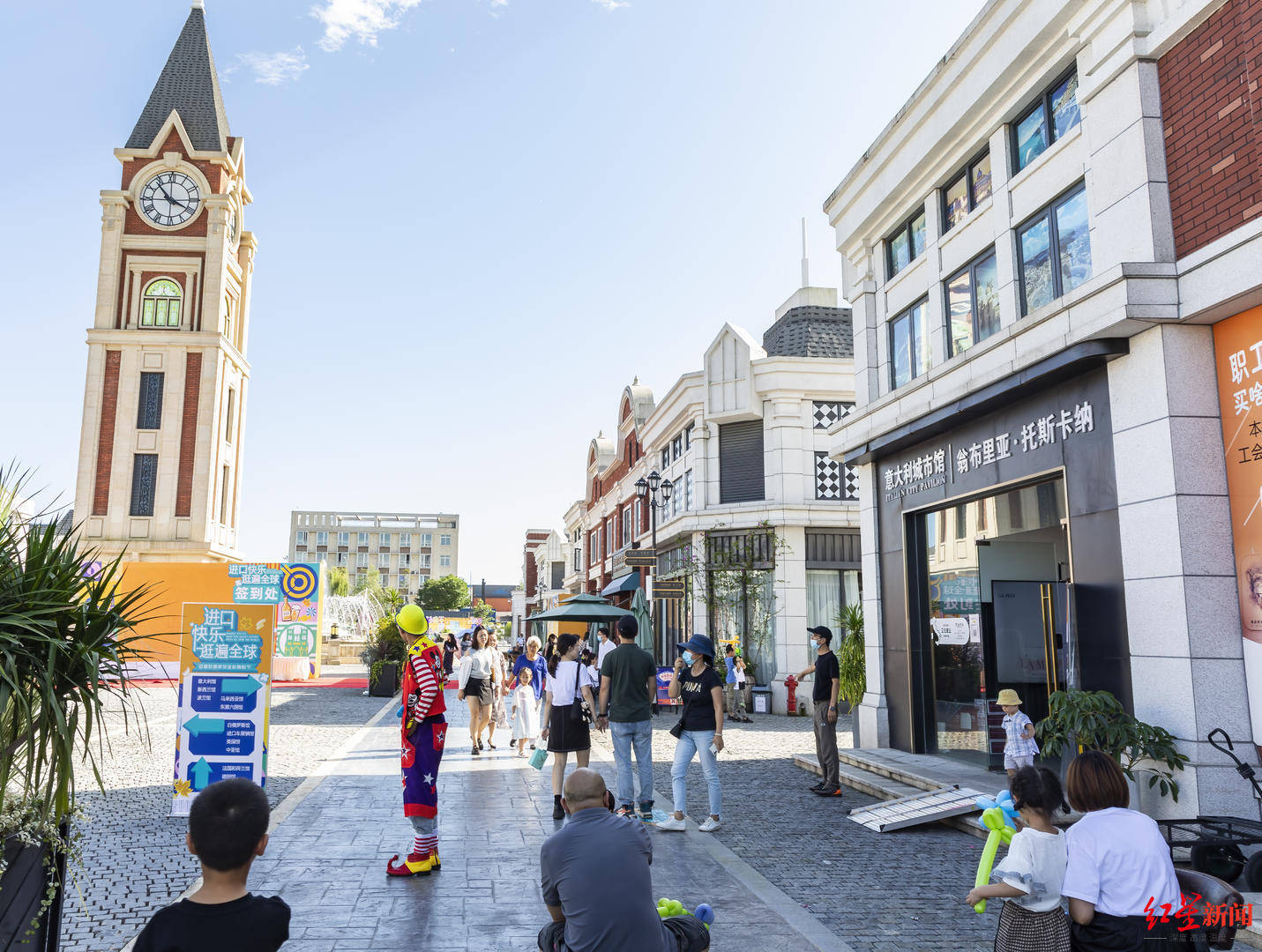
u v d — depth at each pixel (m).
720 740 8.39
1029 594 11.05
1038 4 9.19
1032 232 9.91
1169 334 7.61
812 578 23.06
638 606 21.72
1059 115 9.55
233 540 49.50
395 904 5.71
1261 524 7.06
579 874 3.52
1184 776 7.08
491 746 13.86
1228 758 7.01
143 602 4.84
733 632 23.27
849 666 16.09
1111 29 8.29
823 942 5.21
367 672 39.34
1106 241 8.34
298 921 5.34
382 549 130.62
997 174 10.45
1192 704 7.11
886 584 13.13
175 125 48.44
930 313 12.12
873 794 10.29
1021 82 9.84
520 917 5.48
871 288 13.85
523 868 6.62
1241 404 7.31
